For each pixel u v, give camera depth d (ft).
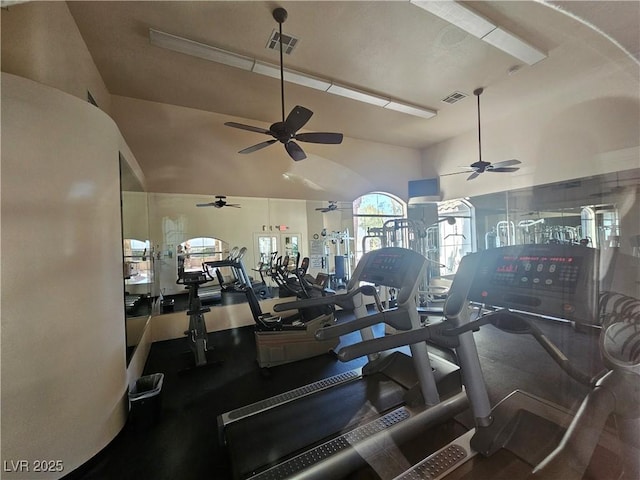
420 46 11.00
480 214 19.70
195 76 12.60
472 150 19.99
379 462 5.81
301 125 10.16
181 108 15.40
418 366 7.40
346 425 6.61
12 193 5.43
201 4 8.75
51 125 6.04
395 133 20.47
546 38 10.19
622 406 5.08
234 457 5.70
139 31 9.78
